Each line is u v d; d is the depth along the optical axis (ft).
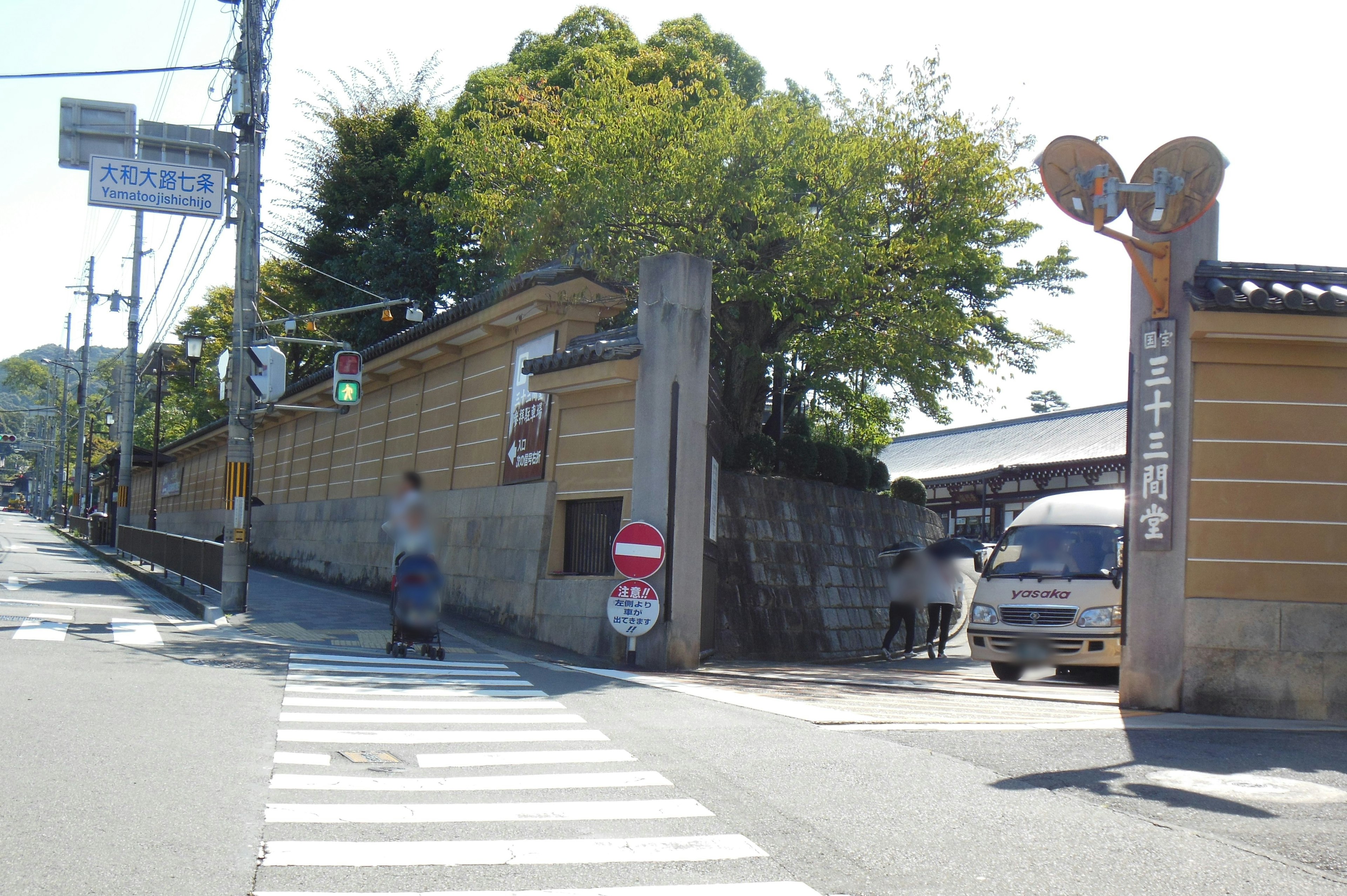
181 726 23.68
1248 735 27.14
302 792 18.58
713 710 29.55
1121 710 32.42
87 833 15.29
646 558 43.14
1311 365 32.91
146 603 56.90
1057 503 50.11
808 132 54.08
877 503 82.64
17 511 367.86
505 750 23.15
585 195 54.13
